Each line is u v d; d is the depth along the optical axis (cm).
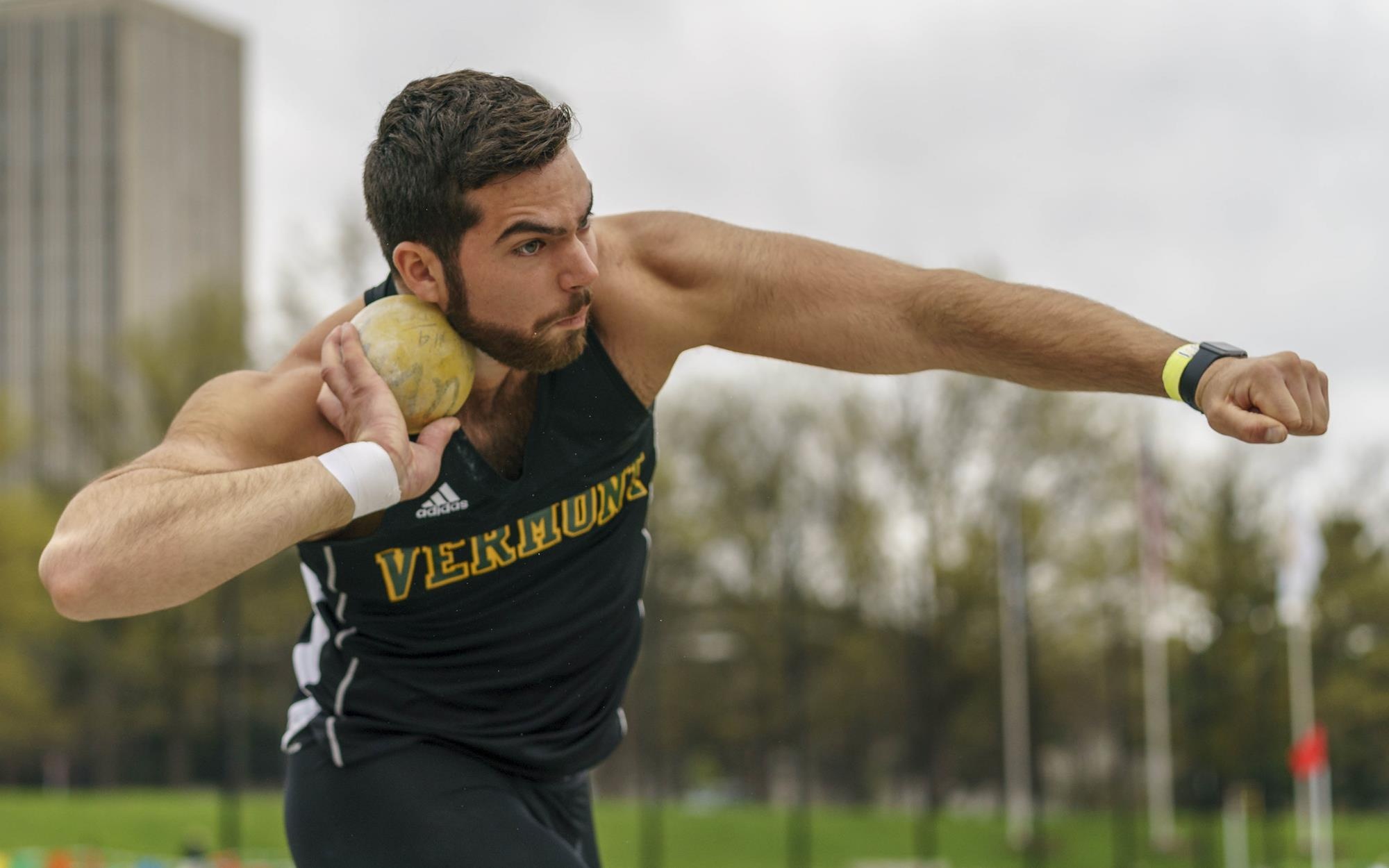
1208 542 4631
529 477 334
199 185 10962
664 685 5009
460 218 298
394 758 358
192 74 10981
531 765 371
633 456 353
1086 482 4556
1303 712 3431
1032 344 326
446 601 344
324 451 319
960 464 4516
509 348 312
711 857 3569
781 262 341
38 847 3431
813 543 4669
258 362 4650
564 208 299
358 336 313
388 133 307
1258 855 3856
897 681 4728
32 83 10512
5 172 10494
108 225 10344
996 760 4778
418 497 324
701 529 4750
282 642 4797
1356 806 4866
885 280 339
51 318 10331
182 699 5184
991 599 4488
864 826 4034
